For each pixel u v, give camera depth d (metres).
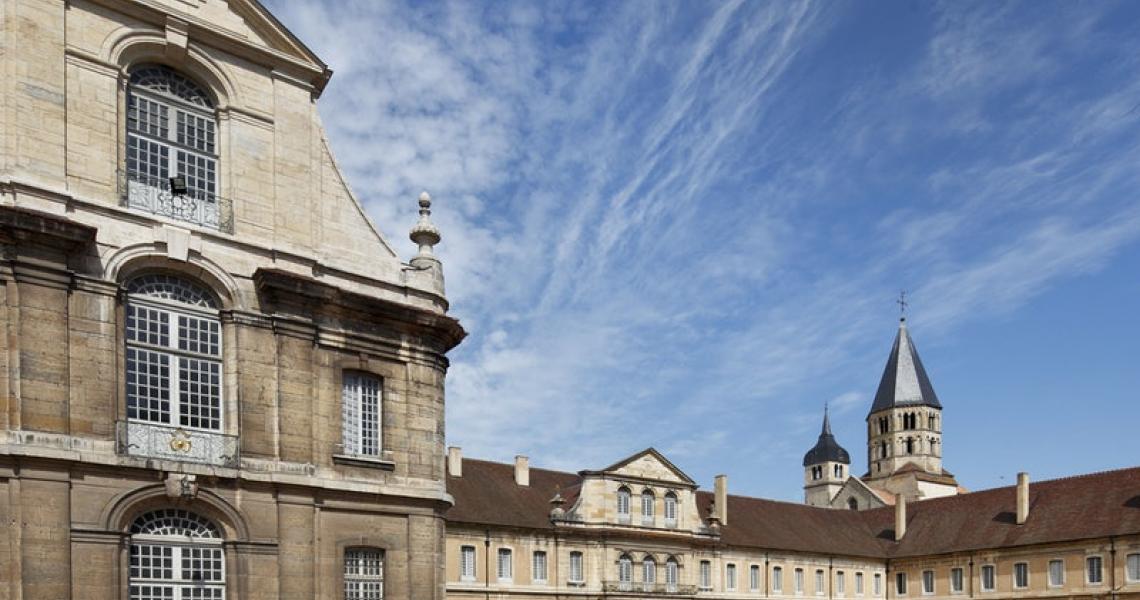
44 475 16.86
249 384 19.81
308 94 22.30
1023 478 57.19
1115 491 54.00
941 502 64.06
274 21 21.75
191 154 20.38
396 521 21.88
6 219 16.75
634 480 50.53
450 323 23.50
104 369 17.94
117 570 17.52
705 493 60.25
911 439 101.31
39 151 17.91
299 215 21.55
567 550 47.34
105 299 18.17
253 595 19.06
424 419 22.95
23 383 16.88
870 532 65.31
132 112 19.69
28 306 17.09
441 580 22.59
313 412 20.81
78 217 18.12
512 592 44.62
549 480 51.31
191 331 19.52
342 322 21.73
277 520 19.69
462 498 44.94
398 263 23.42
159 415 18.83
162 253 19.06
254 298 20.27
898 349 105.31
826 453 115.38
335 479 20.88
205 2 20.83
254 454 19.64
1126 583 50.38
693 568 52.25
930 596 59.78
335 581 20.47
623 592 48.50
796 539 59.03
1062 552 53.47
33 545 16.56
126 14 19.56
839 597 59.62
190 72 20.58
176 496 18.23
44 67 18.22
